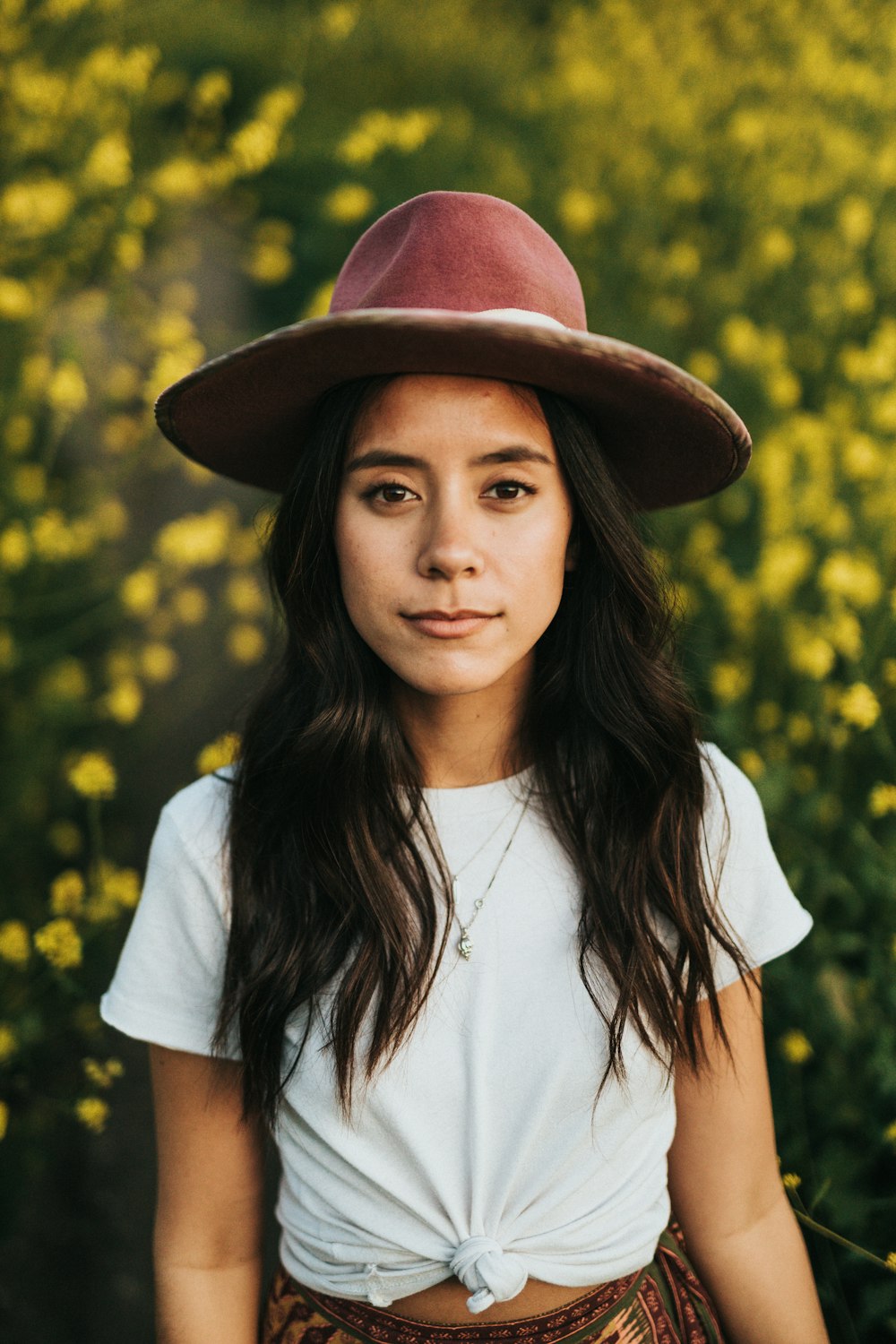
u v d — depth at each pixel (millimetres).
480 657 1096
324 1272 1206
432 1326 1180
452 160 4863
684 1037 1244
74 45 4082
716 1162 1305
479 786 1259
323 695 1235
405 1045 1166
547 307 1128
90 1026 2240
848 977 1881
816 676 2164
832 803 2088
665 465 1293
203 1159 1275
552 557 1119
